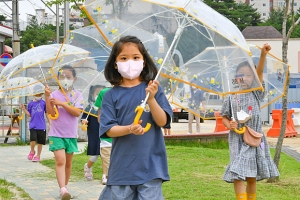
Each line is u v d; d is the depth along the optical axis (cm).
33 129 1141
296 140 1705
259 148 589
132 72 418
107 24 591
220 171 929
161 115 416
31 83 1012
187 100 591
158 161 426
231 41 507
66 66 721
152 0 507
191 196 699
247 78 552
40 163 1108
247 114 584
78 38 768
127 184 416
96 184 830
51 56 880
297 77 2988
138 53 422
